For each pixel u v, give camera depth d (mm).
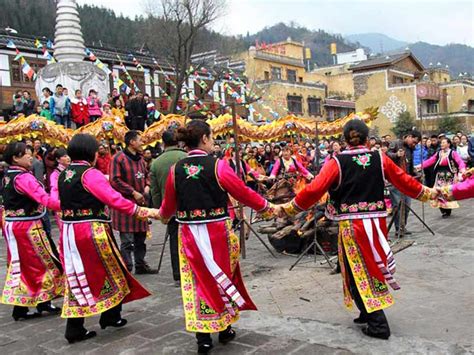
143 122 14117
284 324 4379
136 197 5867
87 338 4352
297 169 8164
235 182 3789
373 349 3721
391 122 37844
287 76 39062
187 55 23891
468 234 7914
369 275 3826
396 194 7973
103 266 4184
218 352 3867
